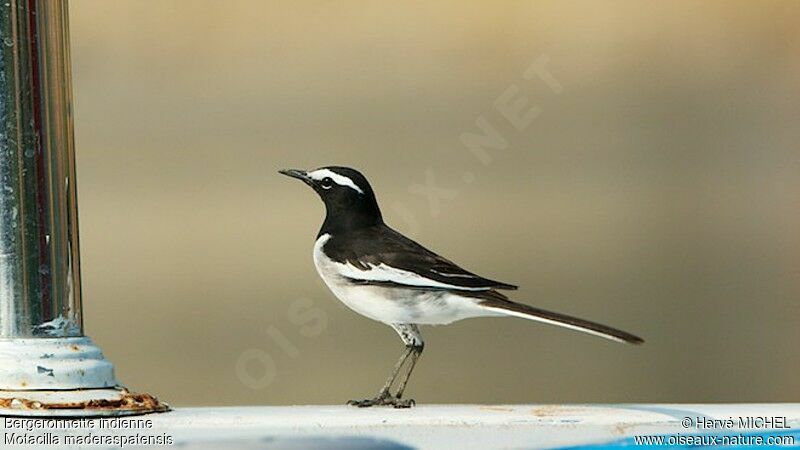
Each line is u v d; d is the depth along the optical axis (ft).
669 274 51.78
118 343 47.19
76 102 50.37
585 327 19.60
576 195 51.06
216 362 46.57
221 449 15.39
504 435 15.58
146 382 46.01
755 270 52.34
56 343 16.57
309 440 15.44
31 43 16.76
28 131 16.76
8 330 16.67
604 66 52.49
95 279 48.19
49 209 16.81
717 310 51.60
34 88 16.78
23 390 16.26
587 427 15.60
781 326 51.67
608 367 48.96
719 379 50.90
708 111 53.36
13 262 16.70
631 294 50.96
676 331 51.08
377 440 15.52
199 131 50.34
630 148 52.39
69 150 17.10
